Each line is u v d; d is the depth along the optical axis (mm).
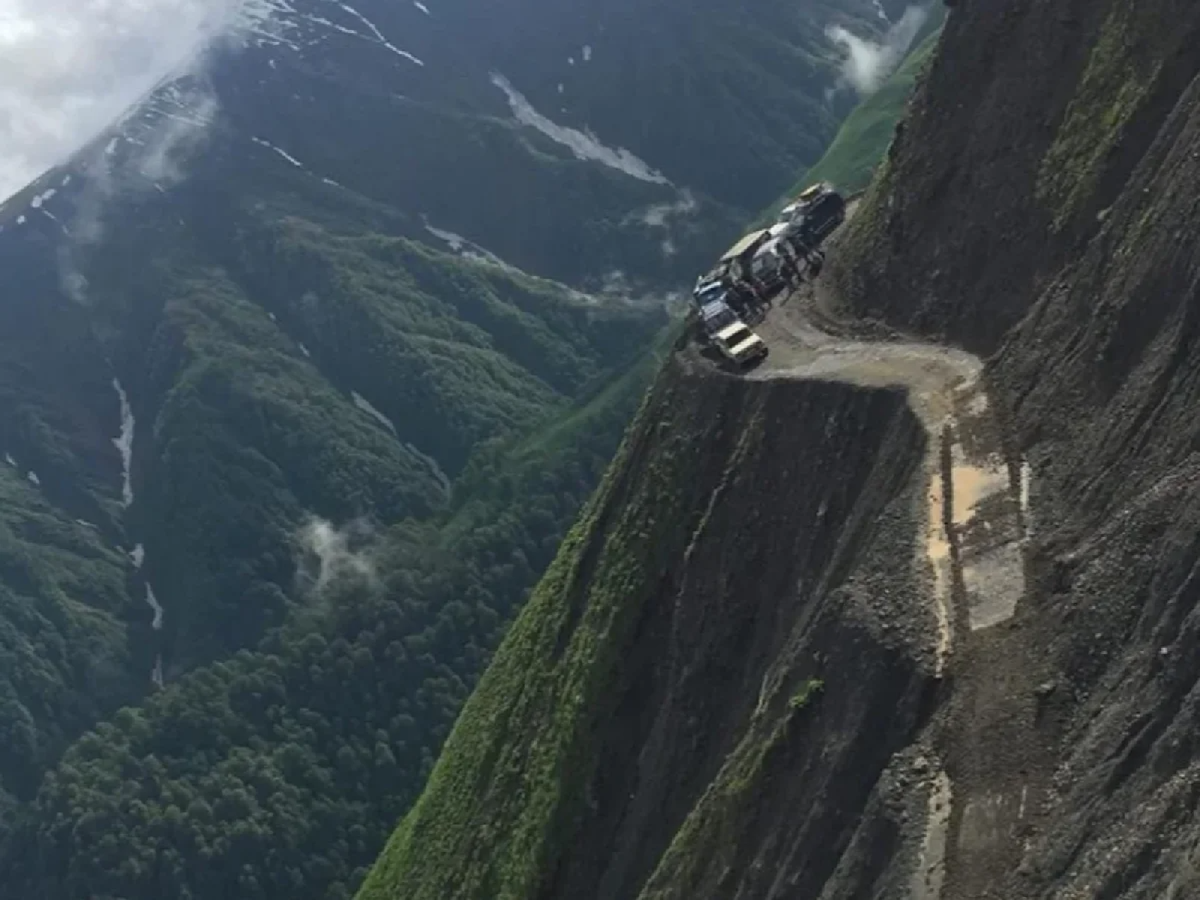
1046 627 43594
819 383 65688
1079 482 48250
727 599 67375
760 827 50938
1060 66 63406
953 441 55875
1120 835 33406
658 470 75375
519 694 85688
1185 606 37156
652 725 71000
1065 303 55750
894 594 49250
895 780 42219
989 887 36906
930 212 68812
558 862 73188
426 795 98312
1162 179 51344
